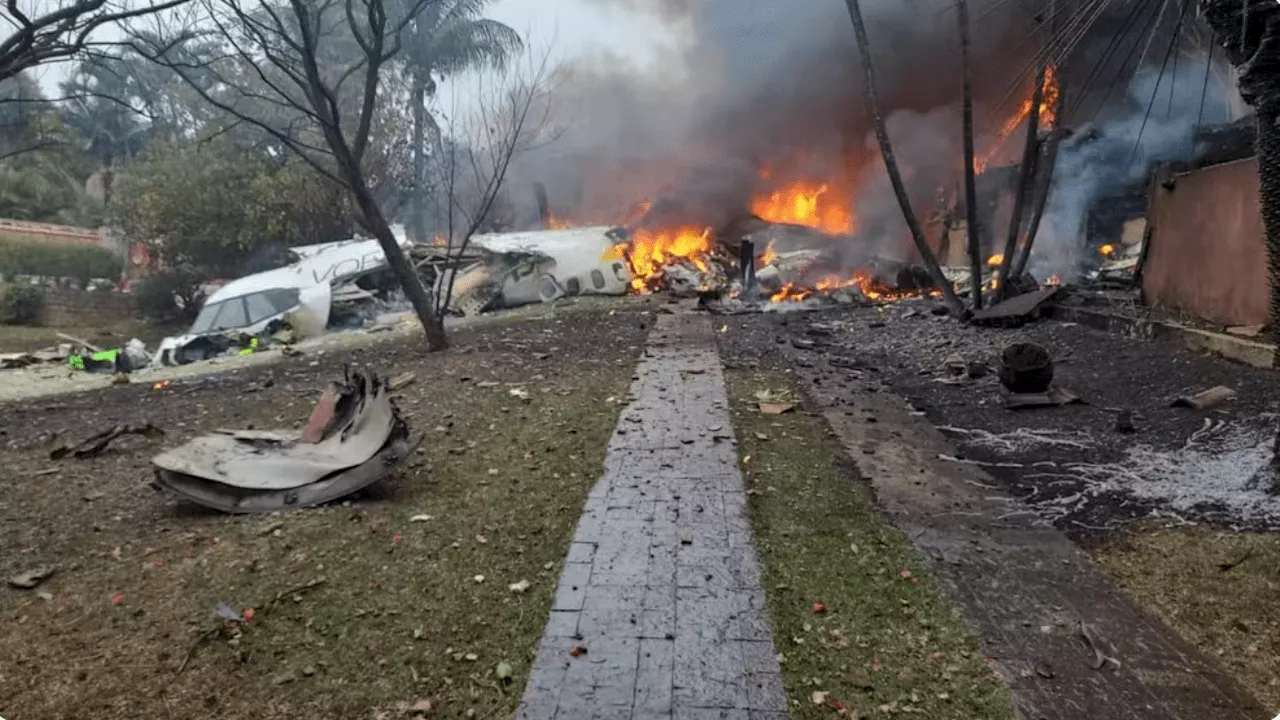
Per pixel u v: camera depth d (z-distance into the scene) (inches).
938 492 185.6
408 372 348.2
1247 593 133.9
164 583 139.3
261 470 176.9
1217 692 109.0
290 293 622.5
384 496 183.3
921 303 528.4
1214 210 326.0
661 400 276.7
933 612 130.5
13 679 112.3
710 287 686.5
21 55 247.9
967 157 426.6
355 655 118.2
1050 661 116.7
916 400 280.1
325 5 388.8
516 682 111.7
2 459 230.7
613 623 125.8
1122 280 470.6
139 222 966.4
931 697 108.8
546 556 150.4
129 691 109.7
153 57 322.0
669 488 185.9
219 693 109.4
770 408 261.7
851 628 125.7
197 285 981.2
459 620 127.6
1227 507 168.4
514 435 234.8
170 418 285.1
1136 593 136.3
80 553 154.2
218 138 938.1
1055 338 359.3
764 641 120.9
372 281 700.0
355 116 828.6
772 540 157.9
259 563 146.4
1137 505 173.8
